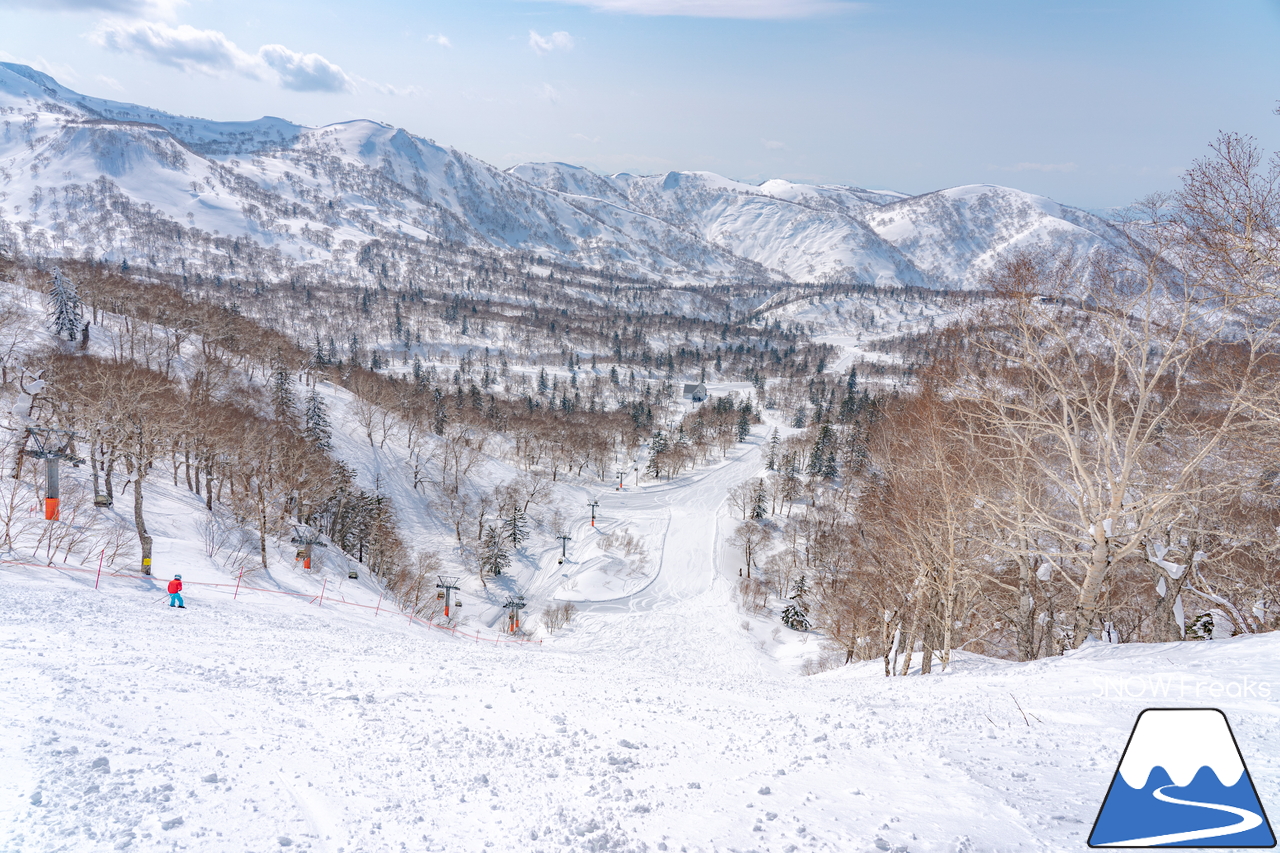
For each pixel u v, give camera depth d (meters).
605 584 83.88
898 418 23.72
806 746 8.65
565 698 12.46
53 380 43.22
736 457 144.00
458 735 9.34
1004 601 24.62
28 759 7.17
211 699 10.27
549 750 8.75
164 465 56.16
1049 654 21.80
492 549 83.94
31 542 28.70
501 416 139.75
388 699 11.34
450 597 63.19
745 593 81.06
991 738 8.19
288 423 81.00
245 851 5.81
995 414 18.00
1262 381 14.30
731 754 8.57
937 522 19.17
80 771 7.04
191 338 94.81
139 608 20.45
